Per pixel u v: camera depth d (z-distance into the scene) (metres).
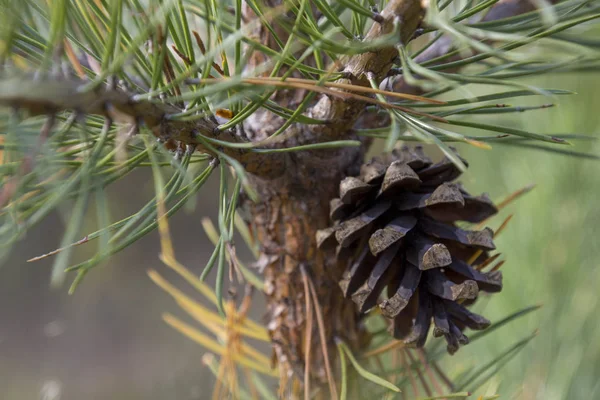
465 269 0.37
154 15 0.32
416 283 0.36
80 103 0.31
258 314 0.96
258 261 0.40
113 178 0.33
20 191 0.32
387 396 0.40
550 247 0.47
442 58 0.35
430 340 0.42
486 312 0.47
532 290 0.47
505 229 0.48
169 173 0.40
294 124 0.37
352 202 0.37
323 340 0.38
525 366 0.46
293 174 0.38
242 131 0.36
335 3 0.38
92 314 1.21
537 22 0.35
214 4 0.34
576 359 0.46
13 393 1.08
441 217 0.38
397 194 0.37
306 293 0.38
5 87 0.31
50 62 0.32
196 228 1.32
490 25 0.35
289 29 0.32
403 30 0.34
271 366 0.40
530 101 0.47
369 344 0.40
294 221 0.38
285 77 0.33
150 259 1.29
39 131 0.32
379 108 0.36
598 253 0.47
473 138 0.36
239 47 0.34
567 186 0.47
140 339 1.17
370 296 0.37
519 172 0.48
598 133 0.47
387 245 0.36
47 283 1.23
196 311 0.42
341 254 0.37
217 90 0.32
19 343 1.16
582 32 0.40
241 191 0.39
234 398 0.40
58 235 1.24
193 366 1.08
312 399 0.39
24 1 0.34
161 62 0.33
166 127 0.33
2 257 0.31
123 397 1.08
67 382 1.11
